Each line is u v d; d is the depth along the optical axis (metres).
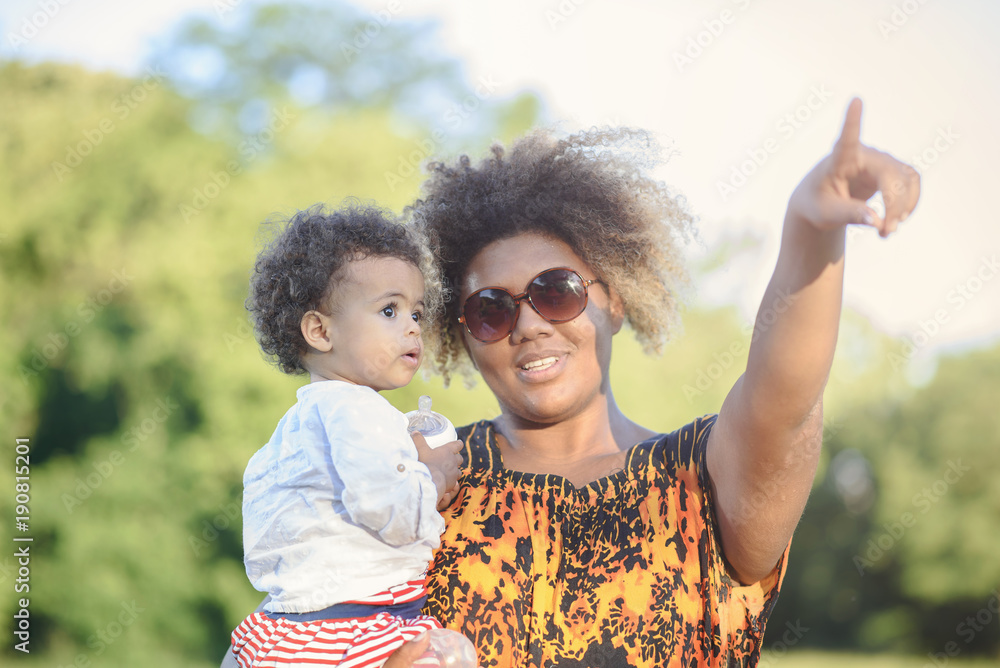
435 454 2.27
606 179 2.60
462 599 2.13
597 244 2.51
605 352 2.48
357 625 2.00
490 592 2.12
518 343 2.37
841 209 1.52
